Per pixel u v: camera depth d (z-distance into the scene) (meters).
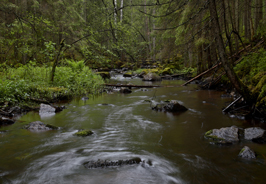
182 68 20.22
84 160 2.50
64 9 17.05
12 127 3.88
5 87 5.37
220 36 3.82
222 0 4.12
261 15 10.21
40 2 15.74
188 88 10.52
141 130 3.80
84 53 10.40
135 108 5.84
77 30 17.38
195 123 4.20
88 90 8.91
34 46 10.57
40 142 3.12
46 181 2.04
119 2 20.89
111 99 7.43
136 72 20.84
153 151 2.79
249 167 2.29
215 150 2.80
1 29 10.65
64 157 2.59
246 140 3.13
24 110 5.21
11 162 2.44
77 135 3.44
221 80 9.39
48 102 5.95
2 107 4.91
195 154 2.68
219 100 6.72
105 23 8.46
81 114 5.09
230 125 3.97
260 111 4.16
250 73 6.39
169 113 5.17
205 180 2.06
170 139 3.29
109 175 2.15
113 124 4.21
